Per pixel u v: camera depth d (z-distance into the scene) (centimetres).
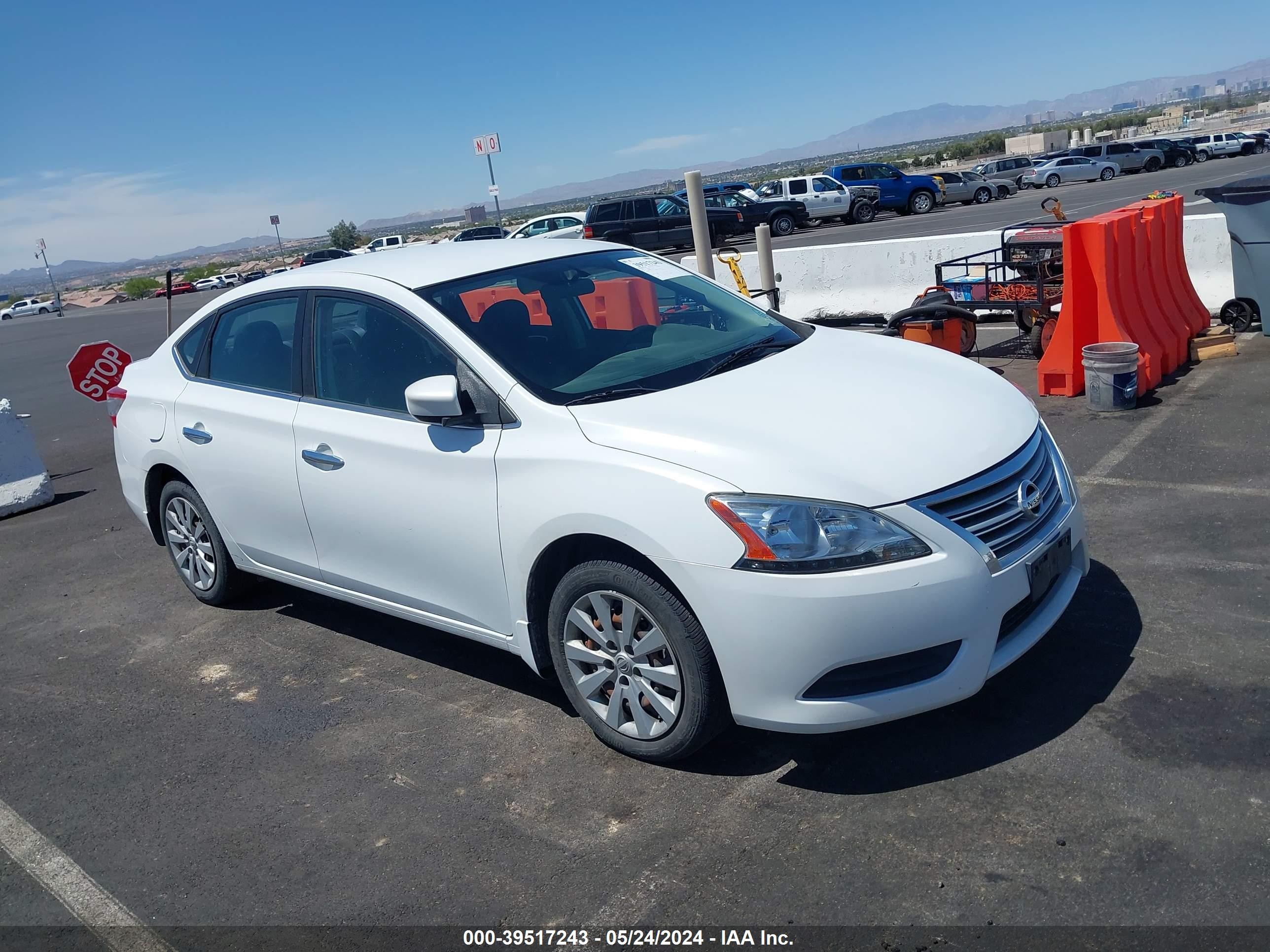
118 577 604
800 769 320
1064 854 266
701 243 899
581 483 317
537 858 294
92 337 2647
